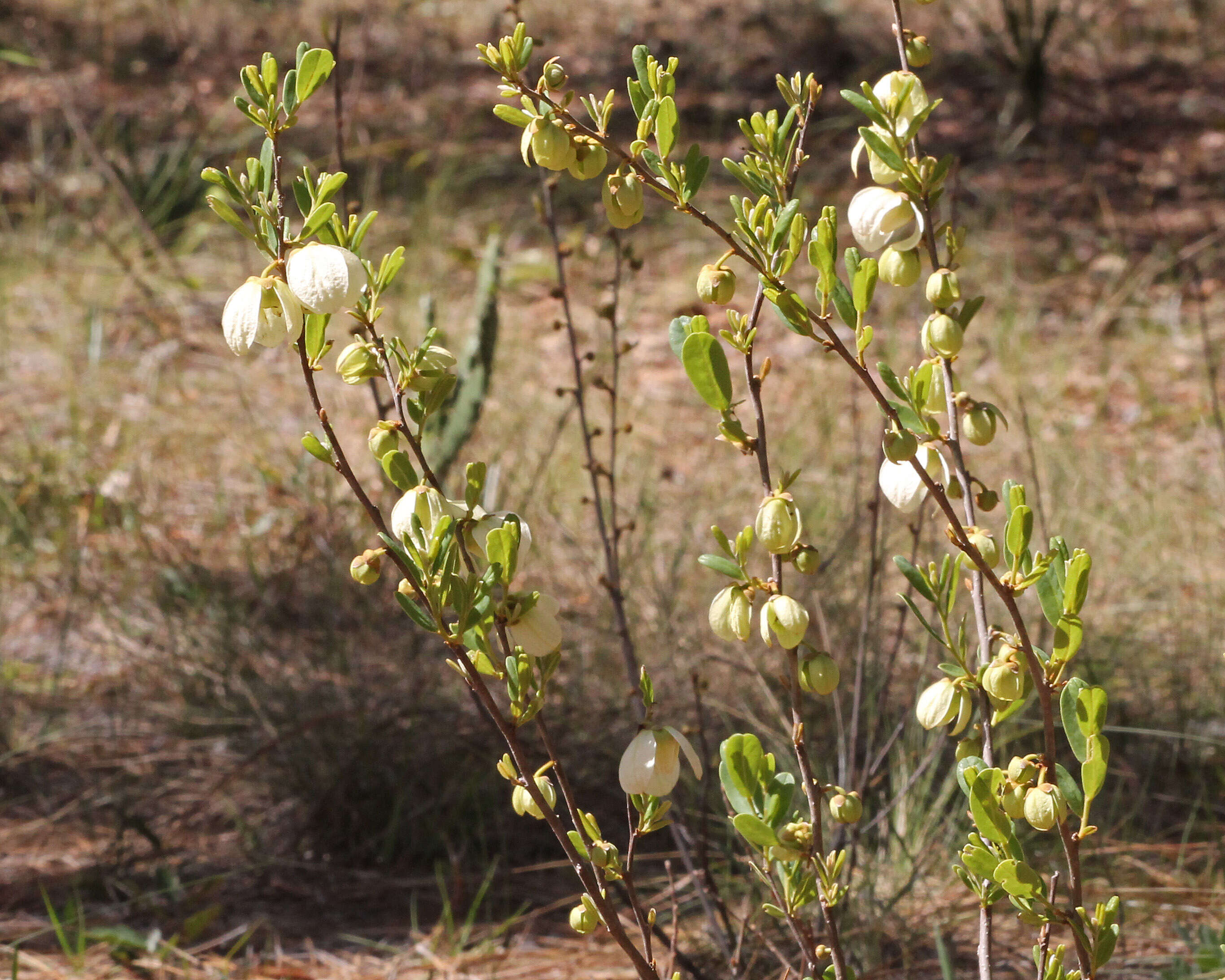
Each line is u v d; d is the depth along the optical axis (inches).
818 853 87.2
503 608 84.4
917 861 128.7
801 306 83.1
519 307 301.9
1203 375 275.0
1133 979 113.3
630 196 84.0
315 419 243.0
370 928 129.1
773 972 113.3
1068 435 235.5
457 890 132.1
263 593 181.0
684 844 128.0
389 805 143.3
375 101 426.0
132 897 129.7
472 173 368.2
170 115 400.8
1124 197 368.8
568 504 210.5
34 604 186.1
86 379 257.4
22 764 153.9
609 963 121.3
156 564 193.0
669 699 157.8
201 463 229.8
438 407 84.5
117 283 302.2
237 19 481.7
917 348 272.4
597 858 87.0
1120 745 153.8
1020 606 168.2
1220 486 217.6
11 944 123.8
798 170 85.1
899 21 85.1
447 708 152.9
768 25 491.8
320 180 82.0
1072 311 304.5
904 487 85.4
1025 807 83.9
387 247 314.3
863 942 114.2
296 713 150.4
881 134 83.5
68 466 221.5
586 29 499.5
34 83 434.9
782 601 83.1
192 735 158.4
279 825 144.7
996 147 400.5
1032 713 153.3
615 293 132.7
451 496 183.0
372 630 175.0
